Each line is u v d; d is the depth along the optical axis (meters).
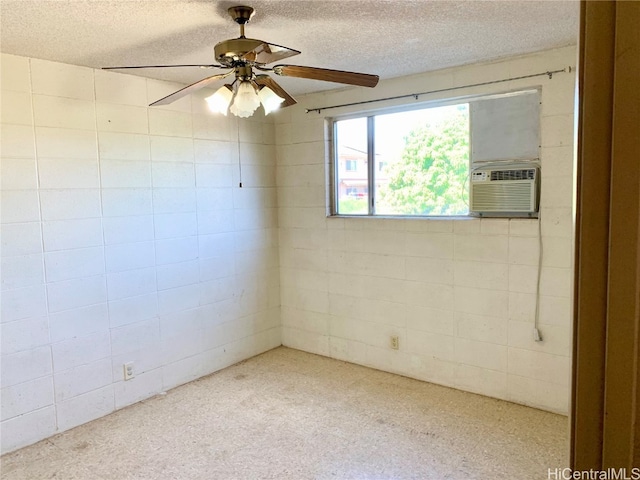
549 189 2.96
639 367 0.43
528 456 2.58
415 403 3.26
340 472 2.48
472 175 3.27
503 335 3.23
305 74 2.17
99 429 2.98
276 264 4.45
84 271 3.04
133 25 2.27
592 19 0.43
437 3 2.10
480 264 3.28
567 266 2.93
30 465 2.59
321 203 4.10
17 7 2.02
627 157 0.42
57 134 2.87
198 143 3.69
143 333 3.38
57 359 2.92
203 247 3.77
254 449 2.71
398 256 3.68
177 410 3.22
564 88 2.85
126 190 3.24
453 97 3.29
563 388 3.02
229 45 1.95
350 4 2.08
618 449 0.45
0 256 2.66
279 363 4.09
